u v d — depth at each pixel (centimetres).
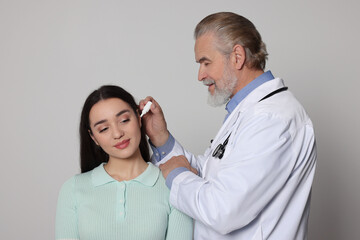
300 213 142
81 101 290
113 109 143
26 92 292
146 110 161
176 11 284
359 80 270
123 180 151
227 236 141
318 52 271
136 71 286
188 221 151
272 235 138
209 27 148
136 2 285
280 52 273
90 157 162
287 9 273
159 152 175
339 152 274
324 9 271
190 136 286
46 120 293
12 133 295
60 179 296
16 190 298
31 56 290
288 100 143
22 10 288
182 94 286
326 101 272
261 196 128
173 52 285
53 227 299
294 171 137
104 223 144
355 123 272
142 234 144
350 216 279
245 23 149
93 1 286
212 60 148
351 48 270
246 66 150
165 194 150
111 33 286
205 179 151
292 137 135
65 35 288
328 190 278
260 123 132
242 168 127
